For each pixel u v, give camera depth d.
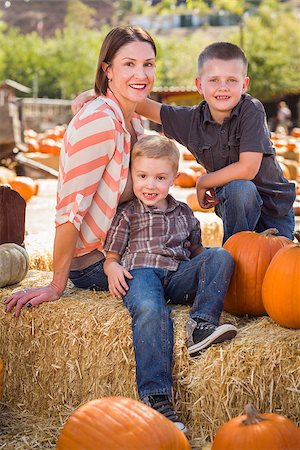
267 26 47.62
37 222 7.41
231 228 3.96
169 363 3.15
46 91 48.78
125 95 3.72
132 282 3.38
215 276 3.34
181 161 13.12
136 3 71.06
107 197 3.60
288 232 4.30
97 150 3.54
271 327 3.29
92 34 52.88
